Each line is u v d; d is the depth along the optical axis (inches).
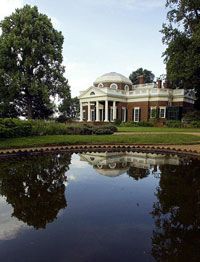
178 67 1355.8
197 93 1540.4
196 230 204.7
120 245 179.9
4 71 1433.3
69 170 438.9
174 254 167.0
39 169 446.9
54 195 297.7
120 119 1795.0
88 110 1932.8
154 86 2097.7
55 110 1684.3
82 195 298.0
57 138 807.7
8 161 527.5
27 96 1542.8
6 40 1453.0
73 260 160.6
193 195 298.5
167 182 357.4
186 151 636.7
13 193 305.1
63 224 215.0
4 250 171.9
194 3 1337.4
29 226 211.2
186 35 1406.3
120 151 685.9
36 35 1517.0
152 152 668.1
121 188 328.2
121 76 2218.3
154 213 240.8
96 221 221.9
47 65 1582.2
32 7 1567.4
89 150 698.8
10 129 759.7
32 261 158.7
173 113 1683.1
